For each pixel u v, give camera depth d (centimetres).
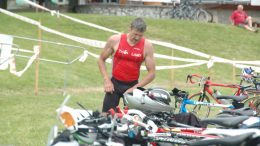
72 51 3653
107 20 4897
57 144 877
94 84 2833
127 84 1389
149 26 4878
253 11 6075
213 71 3709
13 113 1922
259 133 774
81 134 892
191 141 899
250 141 748
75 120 882
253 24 5991
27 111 1962
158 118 1021
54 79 2748
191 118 1047
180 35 4734
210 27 5069
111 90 1375
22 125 1733
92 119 937
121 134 922
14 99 2206
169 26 4947
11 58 2244
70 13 5594
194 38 4700
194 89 2955
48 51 3519
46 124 1756
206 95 2181
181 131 956
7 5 5625
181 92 1800
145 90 1095
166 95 1066
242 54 4450
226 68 3878
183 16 5806
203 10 5791
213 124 946
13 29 4131
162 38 4594
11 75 2680
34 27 4300
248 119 891
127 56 1366
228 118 912
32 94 2372
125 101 1094
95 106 2125
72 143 879
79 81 2823
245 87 2142
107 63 2945
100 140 879
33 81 2642
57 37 4075
